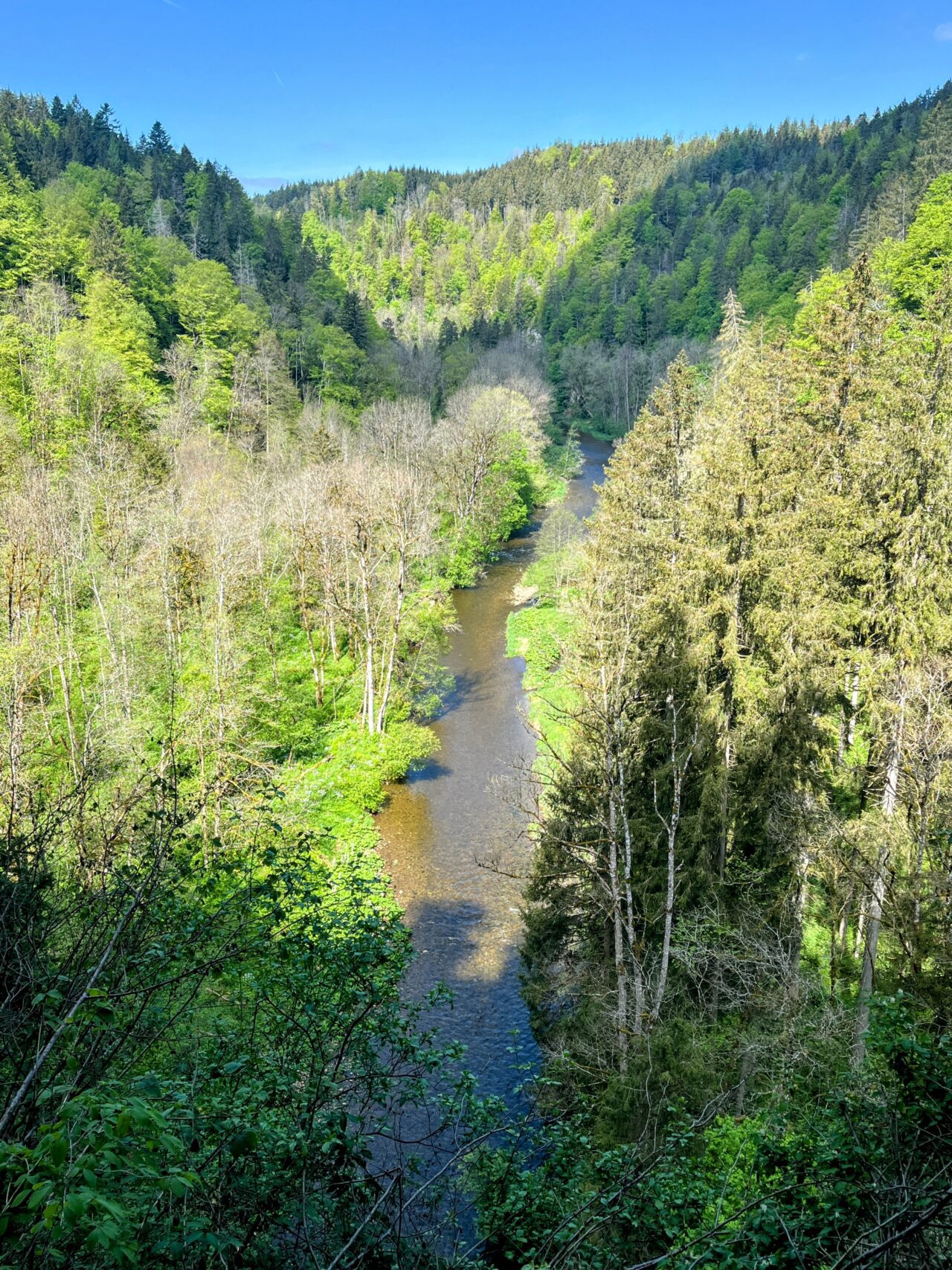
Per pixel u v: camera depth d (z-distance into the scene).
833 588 24.53
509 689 48.72
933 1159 8.60
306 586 50.41
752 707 22.17
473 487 72.81
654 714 22.16
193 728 28.06
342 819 34.97
